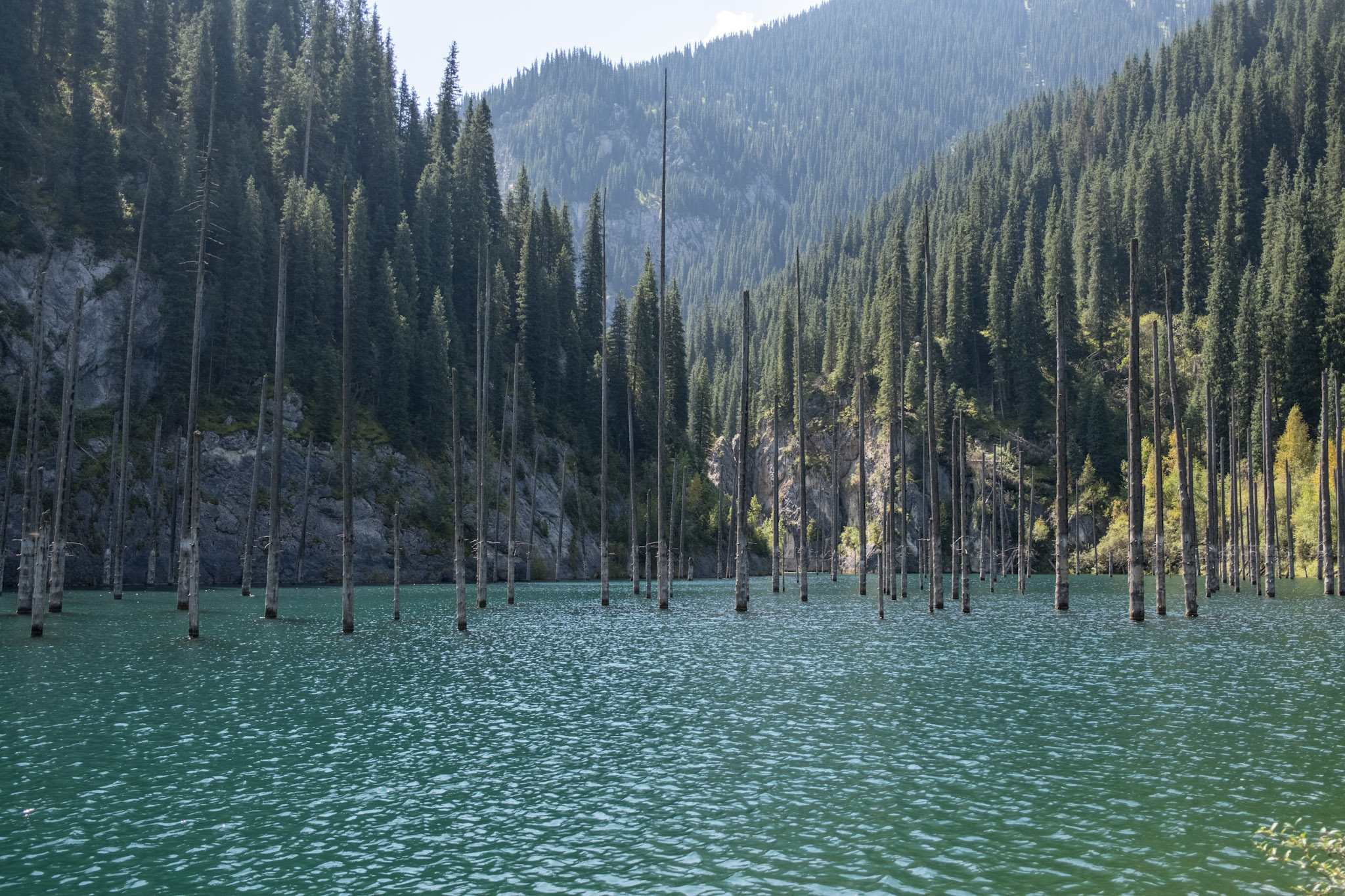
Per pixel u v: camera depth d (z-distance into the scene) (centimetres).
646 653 4025
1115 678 3234
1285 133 18962
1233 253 15838
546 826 1686
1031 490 14550
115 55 11388
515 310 14075
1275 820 1673
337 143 14000
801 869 1460
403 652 4041
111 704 2800
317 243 11275
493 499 11444
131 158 10744
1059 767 2041
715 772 2027
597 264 15725
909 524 15675
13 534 8188
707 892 1376
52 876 1464
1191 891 1360
